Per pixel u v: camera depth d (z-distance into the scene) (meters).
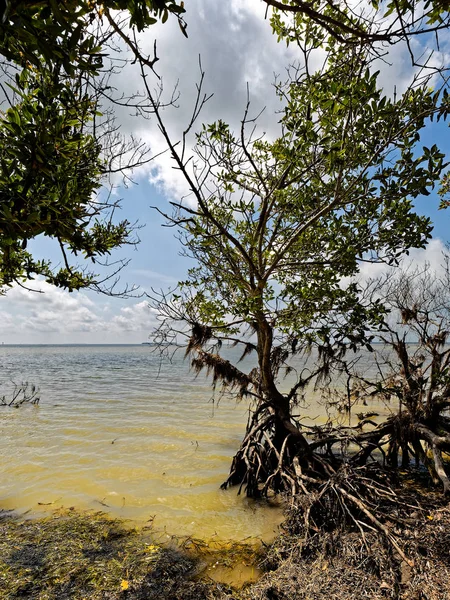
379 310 7.13
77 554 5.42
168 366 48.62
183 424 13.97
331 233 7.25
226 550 5.59
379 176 4.89
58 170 2.29
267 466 8.16
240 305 6.64
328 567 4.75
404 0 2.43
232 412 16.28
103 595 4.56
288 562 5.07
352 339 7.29
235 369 8.90
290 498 6.54
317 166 6.19
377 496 6.09
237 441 11.77
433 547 4.68
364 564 4.66
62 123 2.22
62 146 2.25
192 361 8.85
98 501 7.40
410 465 8.98
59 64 1.91
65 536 5.93
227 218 7.76
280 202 6.98
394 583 4.31
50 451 10.68
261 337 8.32
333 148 4.39
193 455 10.38
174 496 7.69
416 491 7.21
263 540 5.91
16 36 1.61
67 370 41.38
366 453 8.50
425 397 8.70
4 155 2.37
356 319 7.06
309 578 4.58
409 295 8.59
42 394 21.67
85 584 4.77
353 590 4.28
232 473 8.20
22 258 4.20
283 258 7.99
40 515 6.75
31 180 2.06
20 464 9.55
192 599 4.49
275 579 4.68
